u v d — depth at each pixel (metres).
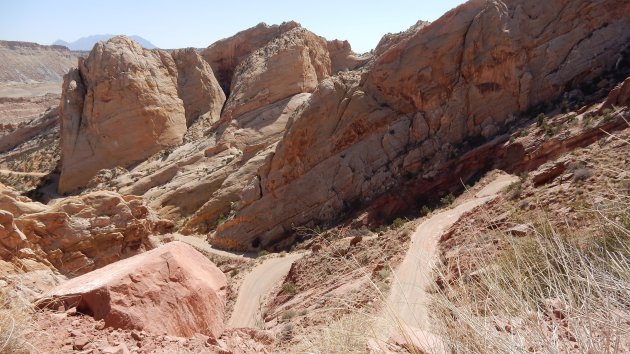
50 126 128.62
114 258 36.19
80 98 94.44
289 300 19.00
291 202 56.03
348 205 53.56
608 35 49.34
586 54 49.22
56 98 191.50
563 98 47.81
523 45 51.38
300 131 58.12
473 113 52.59
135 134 90.75
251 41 116.12
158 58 100.81
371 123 56.81
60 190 88.81
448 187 48.03
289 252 47.56
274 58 91.00
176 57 106.75
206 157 78.75
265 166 59.34
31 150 116.50
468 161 47.88
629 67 46.19
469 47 53.75
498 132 50.06
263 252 51.25
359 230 42.72
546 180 23.19
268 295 24.98
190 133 95.12
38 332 4.08
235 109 87.50
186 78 104.44
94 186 83.19
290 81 88.94
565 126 39.78
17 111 177.38
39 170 104.69
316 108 59.06
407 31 83.56
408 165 52.59
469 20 55.47
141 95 92.25
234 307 22.02
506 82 51.53
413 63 56.50
